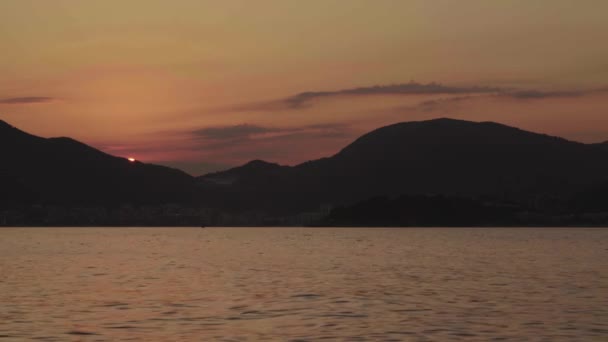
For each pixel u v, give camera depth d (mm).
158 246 155250
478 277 65625
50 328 36031
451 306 44094
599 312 41125
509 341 32625
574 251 121188
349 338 33469
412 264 86250
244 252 122625
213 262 91125
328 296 49500
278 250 131000
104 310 42250
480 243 165625
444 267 80312
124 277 66062
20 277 66062
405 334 34406
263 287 55844
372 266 82438
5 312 41406
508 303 45438
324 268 78875
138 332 34969
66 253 118688
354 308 43219
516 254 111125
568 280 61938
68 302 46094
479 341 32688
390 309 42719
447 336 33875
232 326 36688
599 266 81375
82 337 33656
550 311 41656
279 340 32969
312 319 38875
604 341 32562
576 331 35000
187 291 52812
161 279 63594
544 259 96438
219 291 52875
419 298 48312
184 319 38875
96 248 142375
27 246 152375
